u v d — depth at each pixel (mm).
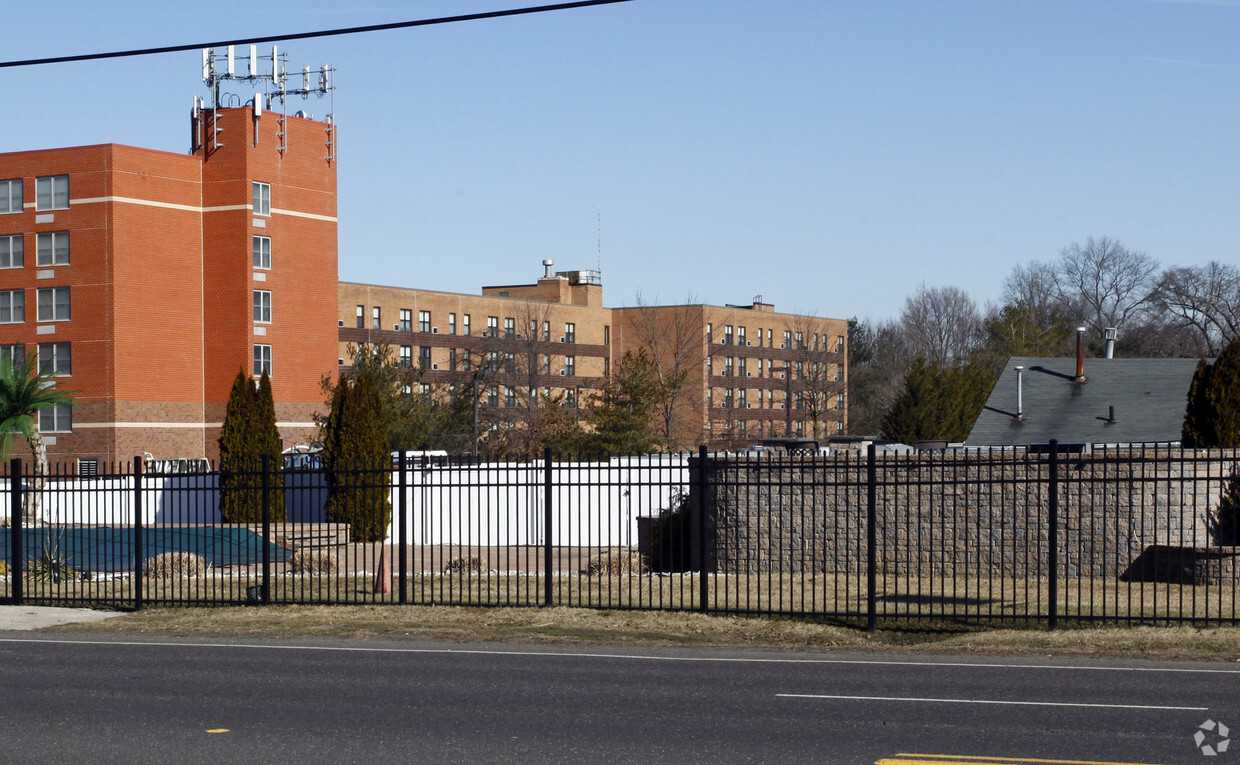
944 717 10164
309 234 68438
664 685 11836
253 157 65750
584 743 9297
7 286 64500
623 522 32750
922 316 103125
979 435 40344
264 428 40250
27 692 11680
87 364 63000
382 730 9812
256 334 65688
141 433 63375
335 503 32125
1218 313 79500
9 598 19047
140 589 18469
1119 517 22156
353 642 15125
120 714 10555
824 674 12492
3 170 64562
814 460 18875
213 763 8820
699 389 95500
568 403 88000
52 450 63344
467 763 8719
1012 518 22000
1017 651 13828
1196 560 18281
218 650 14578
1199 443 28406
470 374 76500
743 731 9672
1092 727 9742
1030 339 91750
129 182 63375
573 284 103125
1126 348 88500
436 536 33250
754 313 103125
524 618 16516
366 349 59094
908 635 15008
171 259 64875
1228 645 13914
